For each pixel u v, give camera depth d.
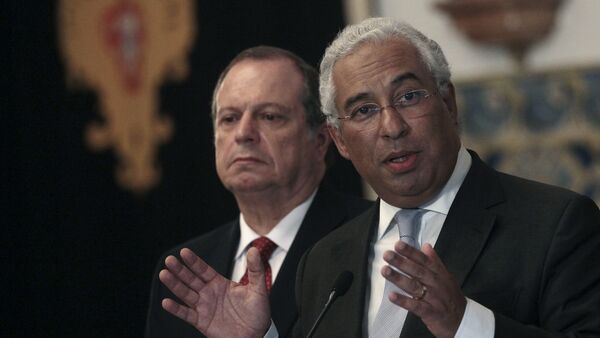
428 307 7.52
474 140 17.91
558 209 8.43
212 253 12.74
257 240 12.45
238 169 12.35
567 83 17.47
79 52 21.47
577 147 17.41
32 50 21.61
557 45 17.53
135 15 21.19
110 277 21.05
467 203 8.87
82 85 21.42
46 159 21.47
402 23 9.12
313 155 12.64
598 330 7.88
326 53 9.37
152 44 21.02
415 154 8.78
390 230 9.30
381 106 8.84
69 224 21.30
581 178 17.36
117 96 21.23
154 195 20.84
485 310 7.70
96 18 21.44
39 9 21.67
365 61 8.94
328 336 9.07
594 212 8.48
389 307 8.82
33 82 21.59
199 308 9.12
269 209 12.49
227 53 20.28
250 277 9.24
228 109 12.57
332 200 12.59
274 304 11.62
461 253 8.59
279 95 12.48
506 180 9.05
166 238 20.70
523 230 8.48
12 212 21.53
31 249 21.44
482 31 17.83
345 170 18.70
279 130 12.41
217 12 20.41
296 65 12.81
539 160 17.59
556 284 8.15
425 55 8.98
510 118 17.73
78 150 21.36
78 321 21.12
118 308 20.97
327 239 9.90
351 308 9.05
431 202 9.05
